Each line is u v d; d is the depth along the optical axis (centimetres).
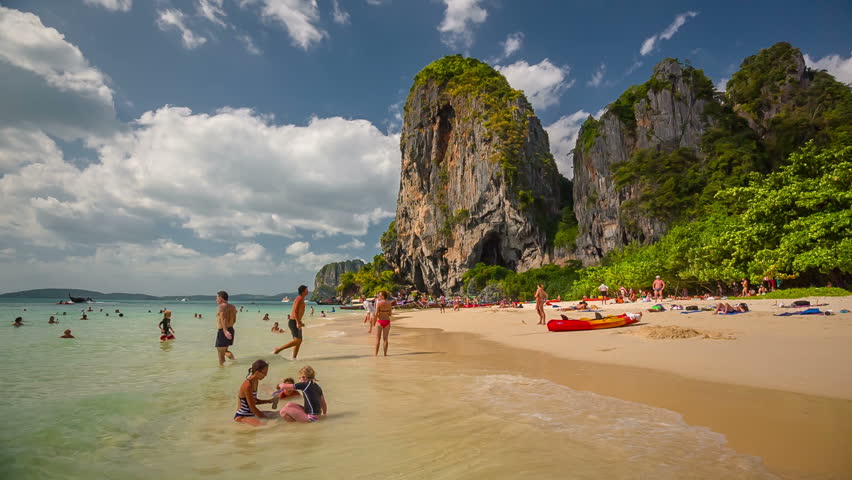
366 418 523
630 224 5788
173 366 943
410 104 11400
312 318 4103
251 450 424
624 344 1095
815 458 359
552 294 6309
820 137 5038
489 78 9881
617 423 473
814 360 746
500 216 8512
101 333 1955
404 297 9681
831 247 2053
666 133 6234
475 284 8100
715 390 607
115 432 482
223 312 984
